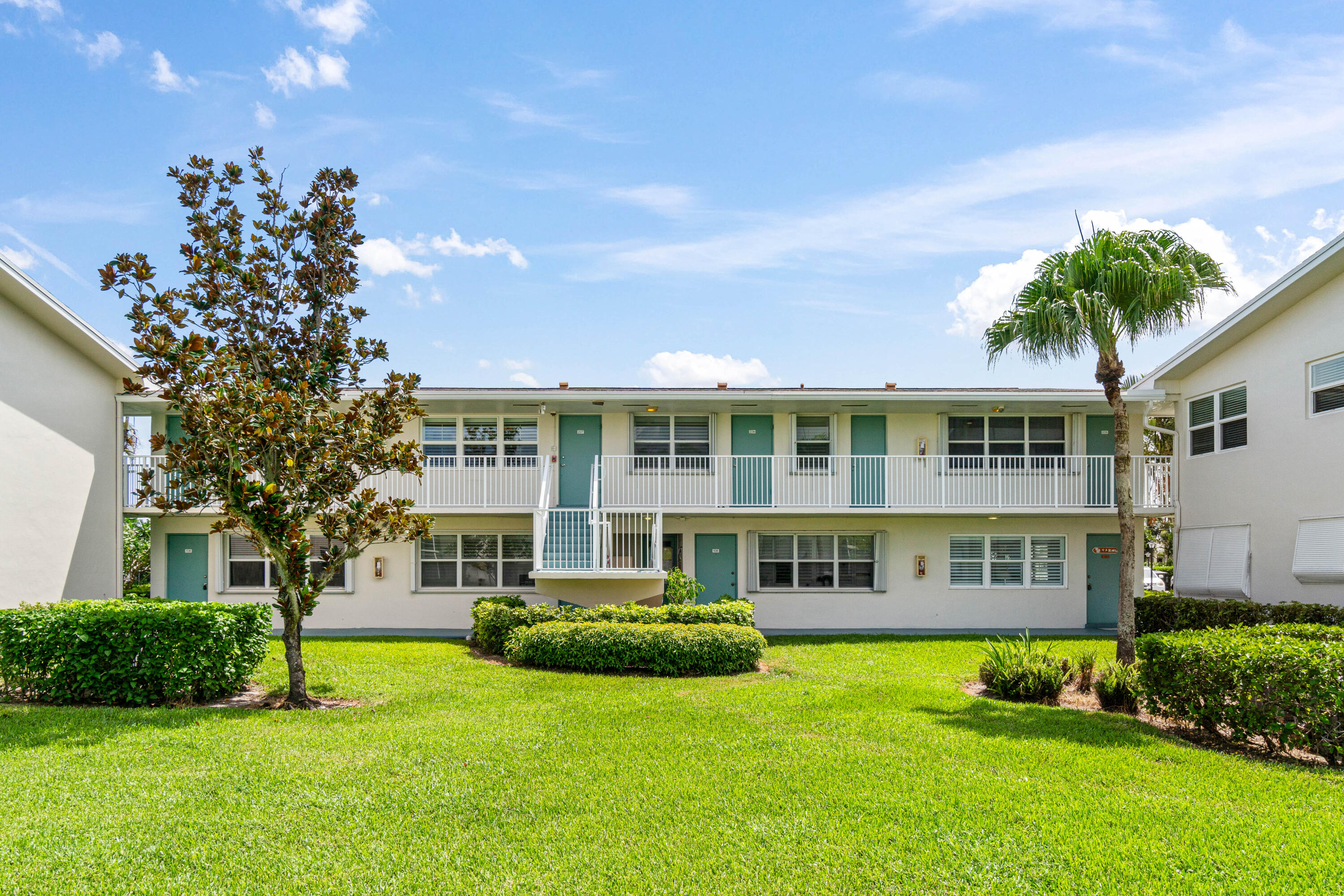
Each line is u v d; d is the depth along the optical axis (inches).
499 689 411.2
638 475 674.2
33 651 357.1
